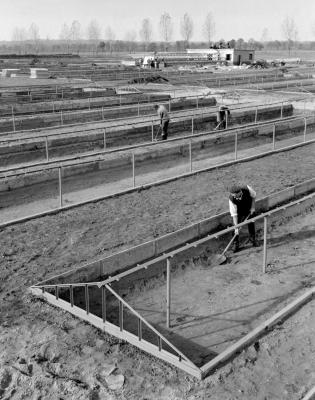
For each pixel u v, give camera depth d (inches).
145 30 5423.2
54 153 810.8
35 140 836.6
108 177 662.5
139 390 260.4
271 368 279.0
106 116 1127.6
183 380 267.0
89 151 834.2
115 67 2506.2
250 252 450.3
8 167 717.3
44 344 298.5
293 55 4862.2
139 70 2306.8
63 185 625.3
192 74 2182.6
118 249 426.3
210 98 1376.7
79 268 377.1
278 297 369.4
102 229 470.3
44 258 410.3
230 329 327.9
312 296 360.5
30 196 583.5
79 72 2145.7
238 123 1119.0
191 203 542.6
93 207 532.4
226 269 419.8
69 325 318.0
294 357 289.4
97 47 6003.9
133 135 931.3
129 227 474.9
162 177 666.2
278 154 777.6
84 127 980.6
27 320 323.3
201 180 631.8
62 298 364.8
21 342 301.1
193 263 429.7
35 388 265.1
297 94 1499.8
